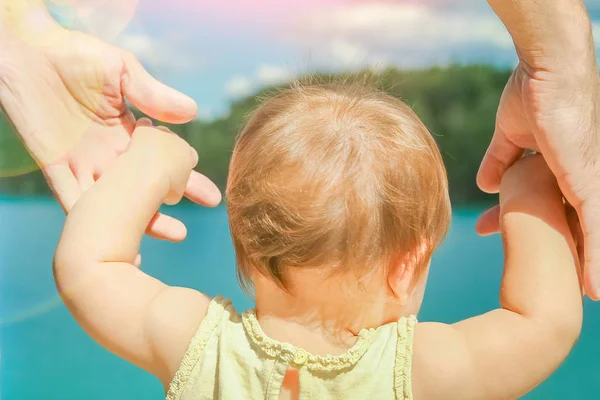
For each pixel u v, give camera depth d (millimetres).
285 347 720
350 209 723
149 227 920
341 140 746
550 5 732
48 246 3496
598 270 752
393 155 752
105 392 2453
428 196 778
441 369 713
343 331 742
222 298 799
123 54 979
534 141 842
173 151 910
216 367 740
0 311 2773
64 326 2945
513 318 738
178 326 764
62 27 983
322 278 732
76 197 969
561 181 764
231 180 808
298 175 733
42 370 2600
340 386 711
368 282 742
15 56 958
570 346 736
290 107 799
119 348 781
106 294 782
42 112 965
